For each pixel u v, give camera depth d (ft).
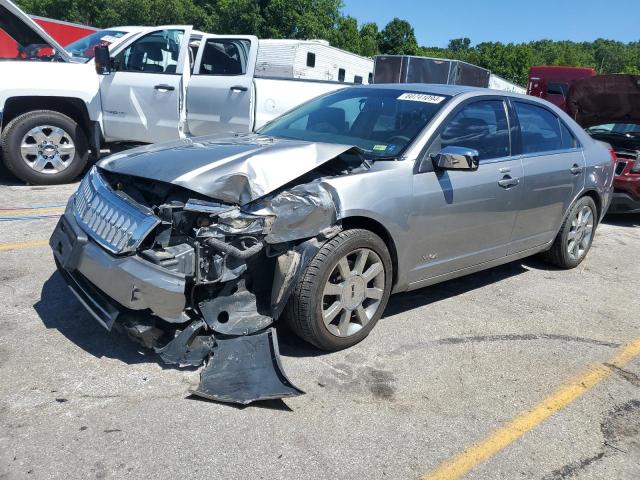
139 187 11.41
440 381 11.21
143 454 8.44
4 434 8.66
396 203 12.05
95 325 12.21
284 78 25.18
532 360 12.40
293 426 9.37
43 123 23.82
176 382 10.31
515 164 15.17
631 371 12.25
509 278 17.89
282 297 10.50
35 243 17.15
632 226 27.32
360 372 11.24
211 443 8.79
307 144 11.84
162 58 26.11
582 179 17.94
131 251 9.96
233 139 13.47
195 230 10.25
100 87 25.23
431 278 13.67
